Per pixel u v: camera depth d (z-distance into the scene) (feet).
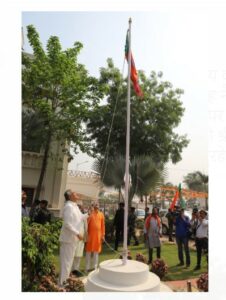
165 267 19.20
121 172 36.81
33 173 41.37
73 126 34.71
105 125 46.44
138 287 12.36
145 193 37.06
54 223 17.11
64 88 33.88
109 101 46.11
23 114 37.93
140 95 17.70
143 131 46.44
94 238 19.72
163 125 47.34
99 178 41.29
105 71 46.37
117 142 47.01
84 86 34.37
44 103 32.94
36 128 37.42
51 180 41.60
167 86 49.42
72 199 17.26
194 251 30.48
